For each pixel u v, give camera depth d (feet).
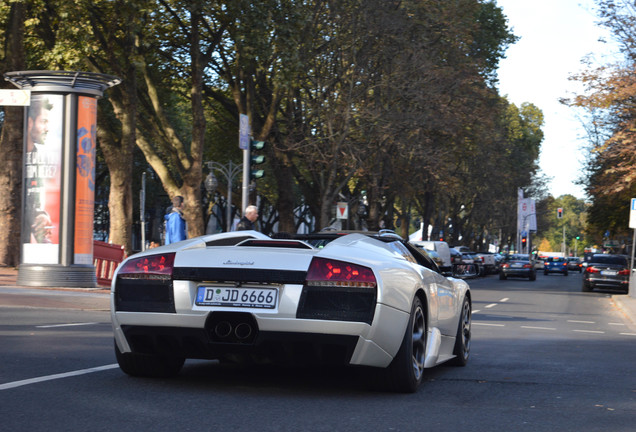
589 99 115.55
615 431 20.04
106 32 107.04
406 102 135.33
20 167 95.30
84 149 71.31
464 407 22.79
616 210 161.48
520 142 317.83
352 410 21.68
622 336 54.19
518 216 301.43
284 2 107.24
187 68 128.88
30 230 70.38
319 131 135.23
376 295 22.49
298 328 22.24
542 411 22.57
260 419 20.02
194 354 23.56
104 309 57.47
